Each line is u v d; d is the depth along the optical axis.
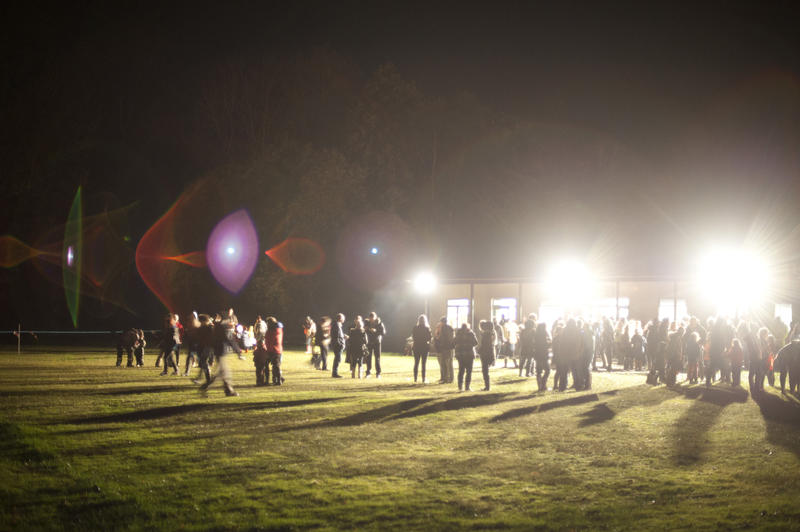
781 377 18.91
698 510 7.80
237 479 9.09
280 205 45.00
